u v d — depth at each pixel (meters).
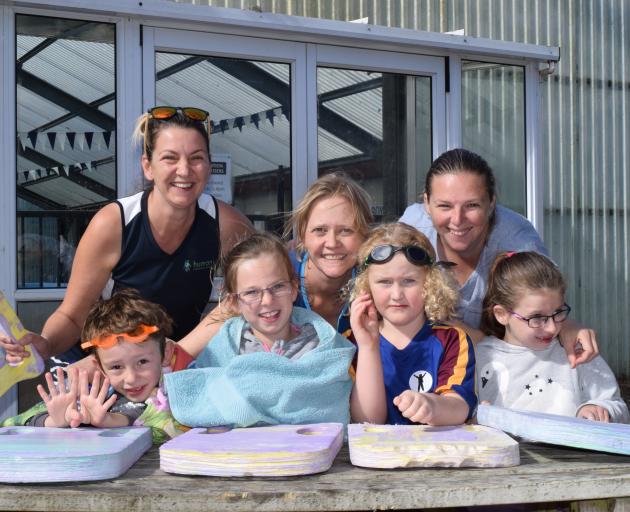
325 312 2.81
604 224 7.32
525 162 5.32
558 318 2.62
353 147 4.84
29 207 4.15
